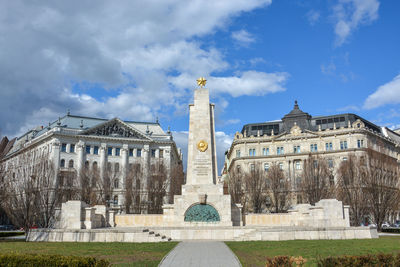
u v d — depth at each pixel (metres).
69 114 115.75
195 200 40.09
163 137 120.81
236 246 28.34
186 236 35.31
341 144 108.31
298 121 117.25
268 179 91.25
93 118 118.88
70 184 77.38
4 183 55.44
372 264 16.27
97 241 32.28
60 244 29.97
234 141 118.69
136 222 41.56
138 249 26.67
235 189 86.94
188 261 21.84
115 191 99.38
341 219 36.97
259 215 42.25
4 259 16.58
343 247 26.66
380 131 124.19
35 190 58.44
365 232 34.19
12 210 57.56
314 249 25.80
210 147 42.50
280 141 114.50
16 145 130.25
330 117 115.25
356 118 113.50
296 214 41.19
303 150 111.94
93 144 108.56
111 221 41.34
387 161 65.38
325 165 83.44
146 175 87.12
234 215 41.41
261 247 27.45
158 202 81.06
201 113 43.66
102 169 94.19
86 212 37.25
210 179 41.41
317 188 77.25
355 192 65.31
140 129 125.19
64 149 105.50
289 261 16.53
